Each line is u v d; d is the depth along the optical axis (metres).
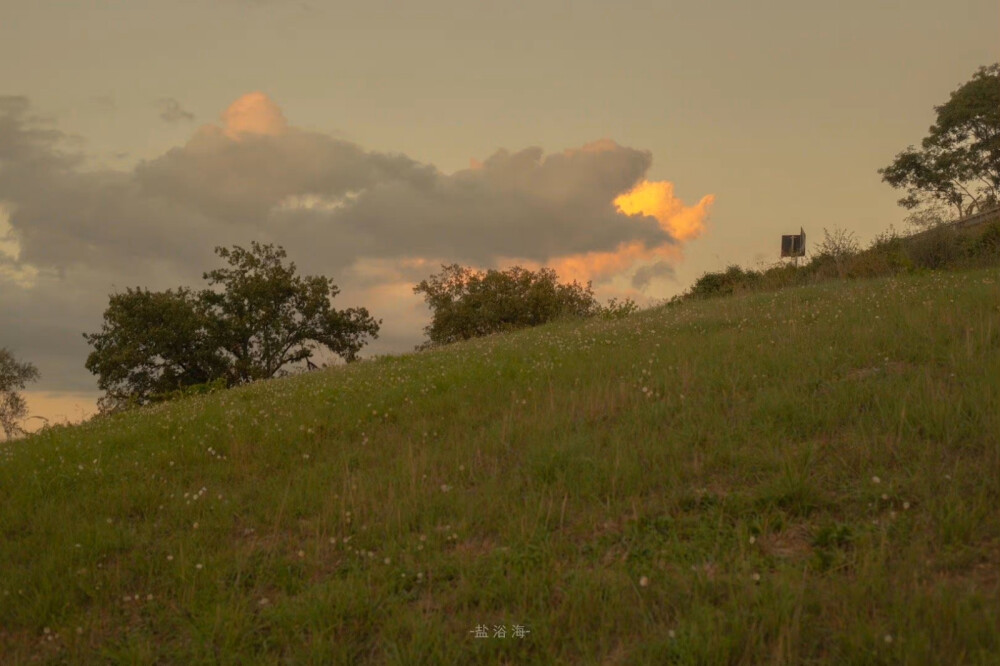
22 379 46.62
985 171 42.75
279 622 5.30
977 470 6.01
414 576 5.71
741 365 10.10
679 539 5.74
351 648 4.91
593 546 5.76
